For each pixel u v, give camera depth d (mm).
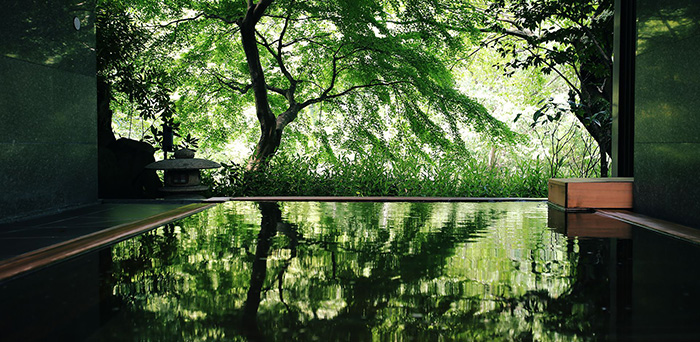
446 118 10062
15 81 4969
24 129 5082
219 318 2084
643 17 5078
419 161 9695
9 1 4887
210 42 10484
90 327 1979
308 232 4348
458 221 5047
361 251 3498
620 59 6402
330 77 11414
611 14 8273
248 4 8469
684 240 3869
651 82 4941
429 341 1828
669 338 1850
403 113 10602
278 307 2232
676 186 4504
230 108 11422
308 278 2742
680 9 4340
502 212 5859
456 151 9484
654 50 4863
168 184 7020
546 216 5414
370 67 9891
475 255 3350
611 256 3305
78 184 6113
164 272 2889
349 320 2062
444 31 9242
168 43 9586
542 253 3402
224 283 2641
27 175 5125
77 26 6082
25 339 1853
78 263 3135
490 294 2432
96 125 6586
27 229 4312
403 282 2654
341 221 5078
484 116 9766
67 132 5871
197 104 11109
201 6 9625
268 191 8141
